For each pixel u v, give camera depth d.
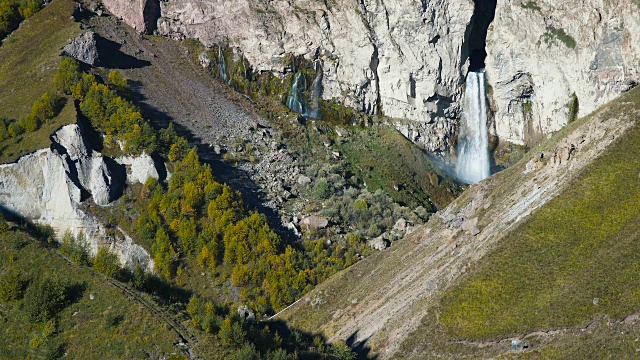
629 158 167.62
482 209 182.88
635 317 141.62
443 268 172.00
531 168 184.62
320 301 183.38
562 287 151.62
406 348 157.75
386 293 177.12
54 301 153.50
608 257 152.38
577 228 160.12
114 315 151.38
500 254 162.12
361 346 166.62
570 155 177.50
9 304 155.88
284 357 146.12
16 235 171.25
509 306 153.38
